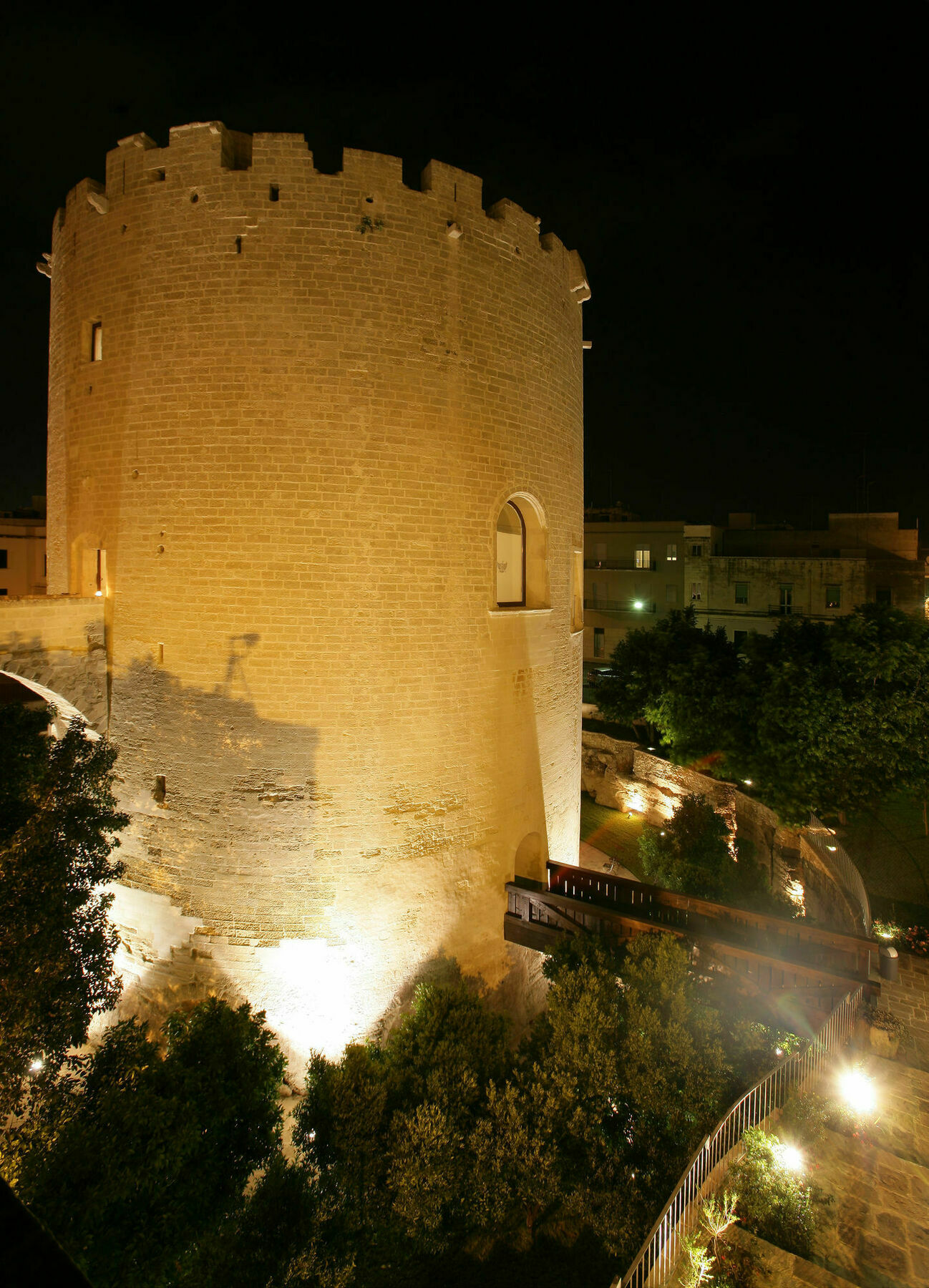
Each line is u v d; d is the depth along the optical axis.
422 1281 8.73
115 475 12.57
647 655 26.59
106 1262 6.61
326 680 11.83
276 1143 9.09
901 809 20.00
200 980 12.34
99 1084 8.12
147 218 12.09
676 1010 9.75
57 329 14.23
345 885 12.09
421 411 12.16
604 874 14.16
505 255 13.20
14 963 7.36
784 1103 8.20
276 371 11.54
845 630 17.92
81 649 12.57
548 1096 9.21
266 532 11.65
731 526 45.16
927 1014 11.34
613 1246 8.17
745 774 19.98
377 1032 12.38
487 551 13.16
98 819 8.80
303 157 11.53
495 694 13.50
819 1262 6.56
